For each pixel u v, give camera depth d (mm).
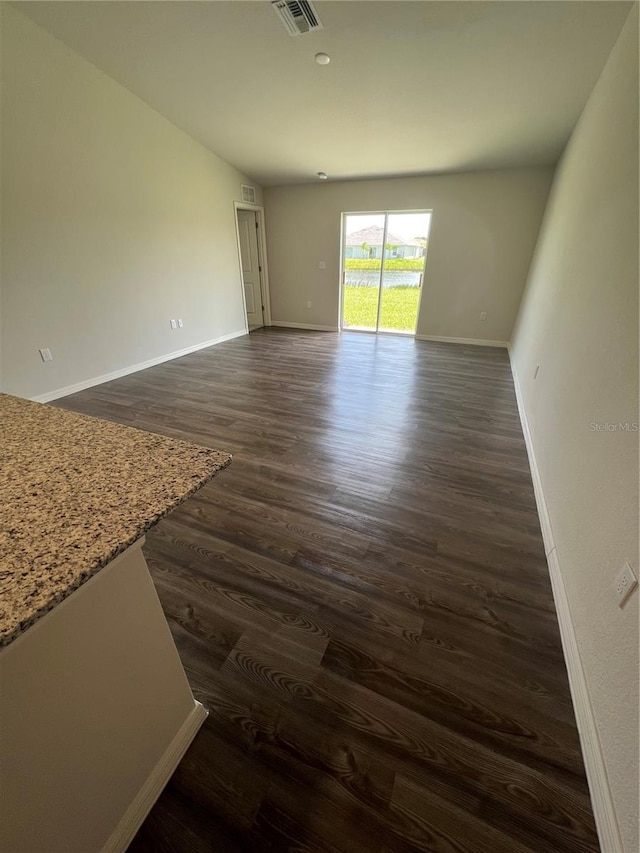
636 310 1259
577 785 937
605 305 1620
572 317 2170
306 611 1396
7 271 2941
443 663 1223
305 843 844
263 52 2760
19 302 3055
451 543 1735
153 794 898
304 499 2037
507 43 2447
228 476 2242
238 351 5102
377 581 1527
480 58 2621
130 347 4125
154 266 4223
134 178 3771
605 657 993
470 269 5223
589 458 1423
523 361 3674
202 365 4484
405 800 911
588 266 2037
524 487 2170
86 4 2479
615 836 789
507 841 847
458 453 2529
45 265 3180
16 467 773
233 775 952
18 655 550
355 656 1241
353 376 4109
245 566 1598
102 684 719
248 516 1901
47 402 3338
